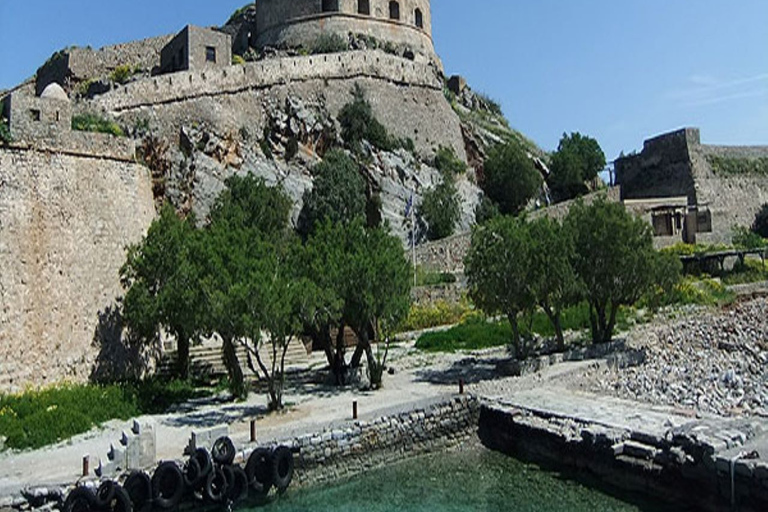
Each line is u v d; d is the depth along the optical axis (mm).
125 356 27391
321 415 21328
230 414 21969
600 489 17438
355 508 16766
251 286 20828
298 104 51438
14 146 24875
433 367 30062
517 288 26906
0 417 19391
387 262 25094
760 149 68938
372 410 21641
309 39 64062
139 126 42250
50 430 19141
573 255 28797
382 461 20266
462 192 56375
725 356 30234
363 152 51656
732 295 44281
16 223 24172
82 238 26594
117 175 29000
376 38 65875
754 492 14367
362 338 26125
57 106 26734
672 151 66562
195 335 23453
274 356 22625
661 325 36656
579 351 28859
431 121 60906
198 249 23281
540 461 19938
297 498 17562
